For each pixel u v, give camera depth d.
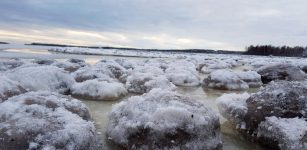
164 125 4.73
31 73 8.61
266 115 5.56
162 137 4.67
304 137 4.71
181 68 15.11
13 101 5.32
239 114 5.98
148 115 4.92
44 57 25.06
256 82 12.59
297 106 5.60
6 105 5.05
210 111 5.39
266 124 5.39
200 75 17.16
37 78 8.48
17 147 4.00
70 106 5.67
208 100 9.21
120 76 12.62
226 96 6.76
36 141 4.08
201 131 4.92
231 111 6.20
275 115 5.50
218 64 20.20
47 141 4.10
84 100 8.52
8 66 12.35
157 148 4.62
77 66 13.76
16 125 4.29
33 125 4.30
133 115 5.08
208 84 11.89
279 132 5.09
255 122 5.63
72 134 4.27
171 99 5.36
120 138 5.01
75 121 4.66
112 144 5.15
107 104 8.13
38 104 5.27
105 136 5.49
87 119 5.77
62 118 4.66
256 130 5.57
